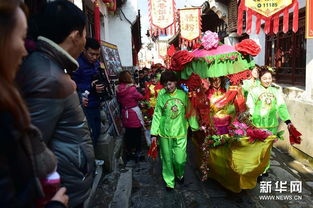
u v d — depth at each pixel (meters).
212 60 3.91
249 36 8.59
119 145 5.16
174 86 4.06
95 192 3.51
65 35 1.60
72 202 1.65
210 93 4.30
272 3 4.99
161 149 4.21
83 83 3.66
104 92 3.95
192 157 5.51
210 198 3.92
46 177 1.22
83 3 5.28
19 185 0.94
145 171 4.91
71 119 1.58
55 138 1.56
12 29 0.95
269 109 4.48
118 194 3.53
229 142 3.72
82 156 1.65
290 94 6.21
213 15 12.01
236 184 3.77
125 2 9.65
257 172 3.76
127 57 9.94
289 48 6.81
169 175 4.16
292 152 5.62
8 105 0.90
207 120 3.99
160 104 4.14
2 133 0.87
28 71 1.44
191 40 10.54
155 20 9.23
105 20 8.07
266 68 4.46
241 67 3.94
